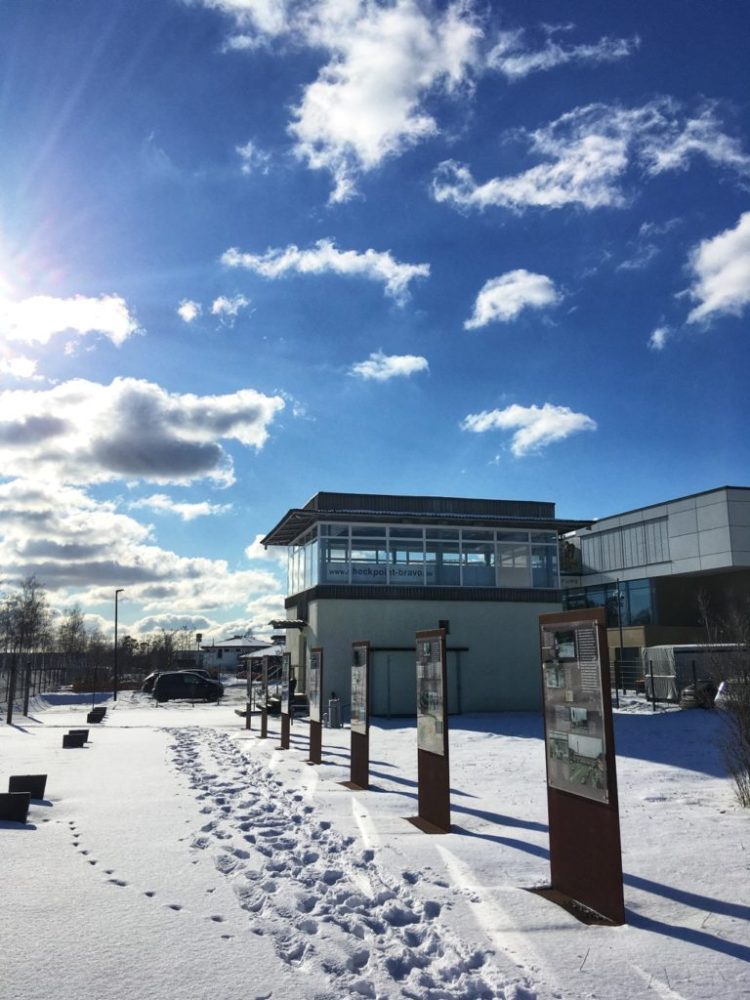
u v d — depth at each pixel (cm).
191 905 580
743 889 626
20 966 453
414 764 1492
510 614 3019
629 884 646
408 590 2942
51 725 2805
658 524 4916
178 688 4441
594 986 444
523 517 3125
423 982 453
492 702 2944
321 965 472
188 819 919
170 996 418
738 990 438
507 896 614
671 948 502
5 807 887
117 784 1207
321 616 2861
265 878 659
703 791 1123
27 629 5522
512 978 453
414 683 2892
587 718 603
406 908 587
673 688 3159
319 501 2977
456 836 841
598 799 581
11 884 625
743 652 1136
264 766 1472
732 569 4588
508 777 1271
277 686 3738
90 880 640
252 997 421
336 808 1018
